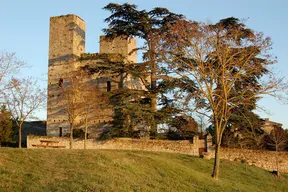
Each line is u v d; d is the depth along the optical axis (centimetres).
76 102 3819
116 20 3653
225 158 3175
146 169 1941
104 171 1639
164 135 3528
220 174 2581
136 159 2089
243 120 3291
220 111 2452
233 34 2588
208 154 2997
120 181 1527
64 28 4534
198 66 2438
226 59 2558
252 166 3042
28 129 5009
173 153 3112
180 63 2641
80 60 4019
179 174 2036
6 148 1889
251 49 2434
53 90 4438
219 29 2492
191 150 3212
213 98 2612
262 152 3136
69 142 3753
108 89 4334
